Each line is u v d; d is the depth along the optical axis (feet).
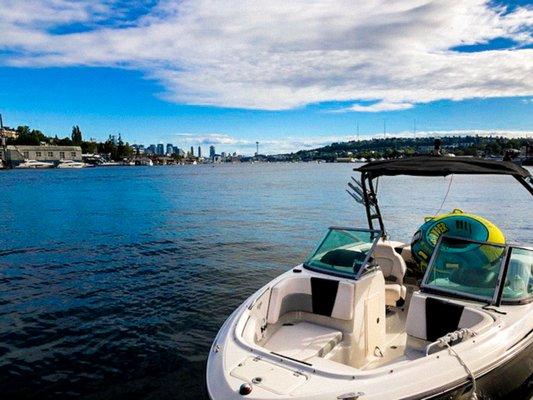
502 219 85.40
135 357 26.73
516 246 20.34
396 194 147.33
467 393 15.29
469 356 15.85
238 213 100.12
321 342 18.12
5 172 409.49
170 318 32.99
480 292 19.52
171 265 49.37
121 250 57.88
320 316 19.93
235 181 253.44
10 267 48.88
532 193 23.85
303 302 20.49
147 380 24.12
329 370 14.43
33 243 62.75
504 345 16.83
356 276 19.80
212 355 16.61
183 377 24.44
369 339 20.30
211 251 57.26
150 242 63.57
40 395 22.71
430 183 210.79
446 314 18.58
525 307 19.11
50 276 45.01
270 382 13.93
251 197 145.07
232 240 65.36
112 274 45.62
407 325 19.15
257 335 18.31
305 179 271.90
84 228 76.95
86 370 25.25
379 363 20.13
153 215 96.12
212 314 33.78
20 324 32.04
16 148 518.78
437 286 20.21
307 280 20.43
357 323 19.30
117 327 31.35
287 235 69.87
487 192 149.07
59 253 56.03
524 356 17.52
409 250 29.68
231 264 49.85
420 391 14.15
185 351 27.50
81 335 30.01
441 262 20.81
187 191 173.99
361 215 96.07
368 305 20.06
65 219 89.40
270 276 44.60
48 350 27.76
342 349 18.74
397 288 24.95
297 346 17.76
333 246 22.39
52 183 230.89
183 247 59.88
